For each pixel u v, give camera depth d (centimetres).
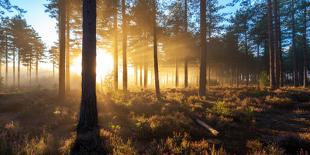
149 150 689
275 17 2366
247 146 768
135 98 1778
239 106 1416
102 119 1133
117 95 2034
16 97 2197
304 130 964
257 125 1048
